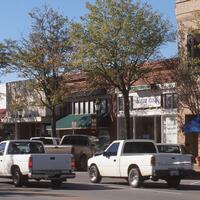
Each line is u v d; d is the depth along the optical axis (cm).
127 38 3756
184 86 3916
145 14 3809
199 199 1912
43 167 2400
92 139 4066
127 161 2488
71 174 2450
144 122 4369
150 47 3812
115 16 3753
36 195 2042
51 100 4694
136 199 1914
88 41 3775
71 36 3922
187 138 3947
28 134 5806
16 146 2567
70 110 5141
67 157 2453
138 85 4341
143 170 2398
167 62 4012
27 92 5344
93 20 3784
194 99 3853
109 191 2236
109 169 2602
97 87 4447
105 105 4731
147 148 2577
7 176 2530
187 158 2439
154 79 4147
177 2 4006
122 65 3797
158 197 1986
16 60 4731
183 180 2934
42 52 4662
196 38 3822
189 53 3847
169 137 4122
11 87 5688
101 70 3828
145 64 4122
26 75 4769
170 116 4119
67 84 4919
